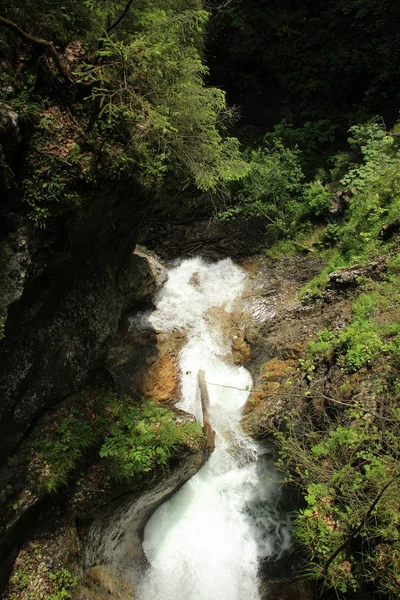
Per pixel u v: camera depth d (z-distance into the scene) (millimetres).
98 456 6637
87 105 5918
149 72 6043
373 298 8188
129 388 8961
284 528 7465
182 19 6277
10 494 5887
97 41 6051
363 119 12734
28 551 5840
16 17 5430
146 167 6441
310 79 13969
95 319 7363
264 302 10594
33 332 6086
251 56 14461
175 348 9922
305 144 13203
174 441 6871
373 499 5156
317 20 14062
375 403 6242
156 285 10695
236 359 9789
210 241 12375
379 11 12625
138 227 7688
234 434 8328
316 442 6637
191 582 7223
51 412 6812
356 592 5355
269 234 12109
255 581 7117
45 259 5781
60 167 5516
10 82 5336
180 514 7828
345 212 11039
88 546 6352
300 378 8031
